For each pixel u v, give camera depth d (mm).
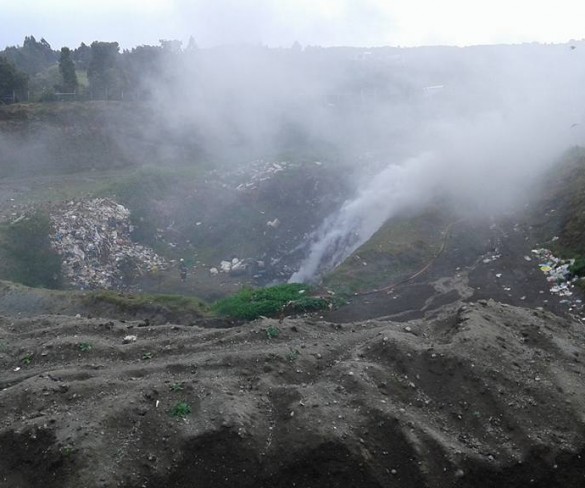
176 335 10273
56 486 6488
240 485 6730
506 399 7797
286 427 7184
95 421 7125
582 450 7199
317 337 9867
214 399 7504
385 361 8586
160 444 6984
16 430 7055
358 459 6852
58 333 10352
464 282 13906
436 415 7738
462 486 6898
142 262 19875
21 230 18469
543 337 9211
